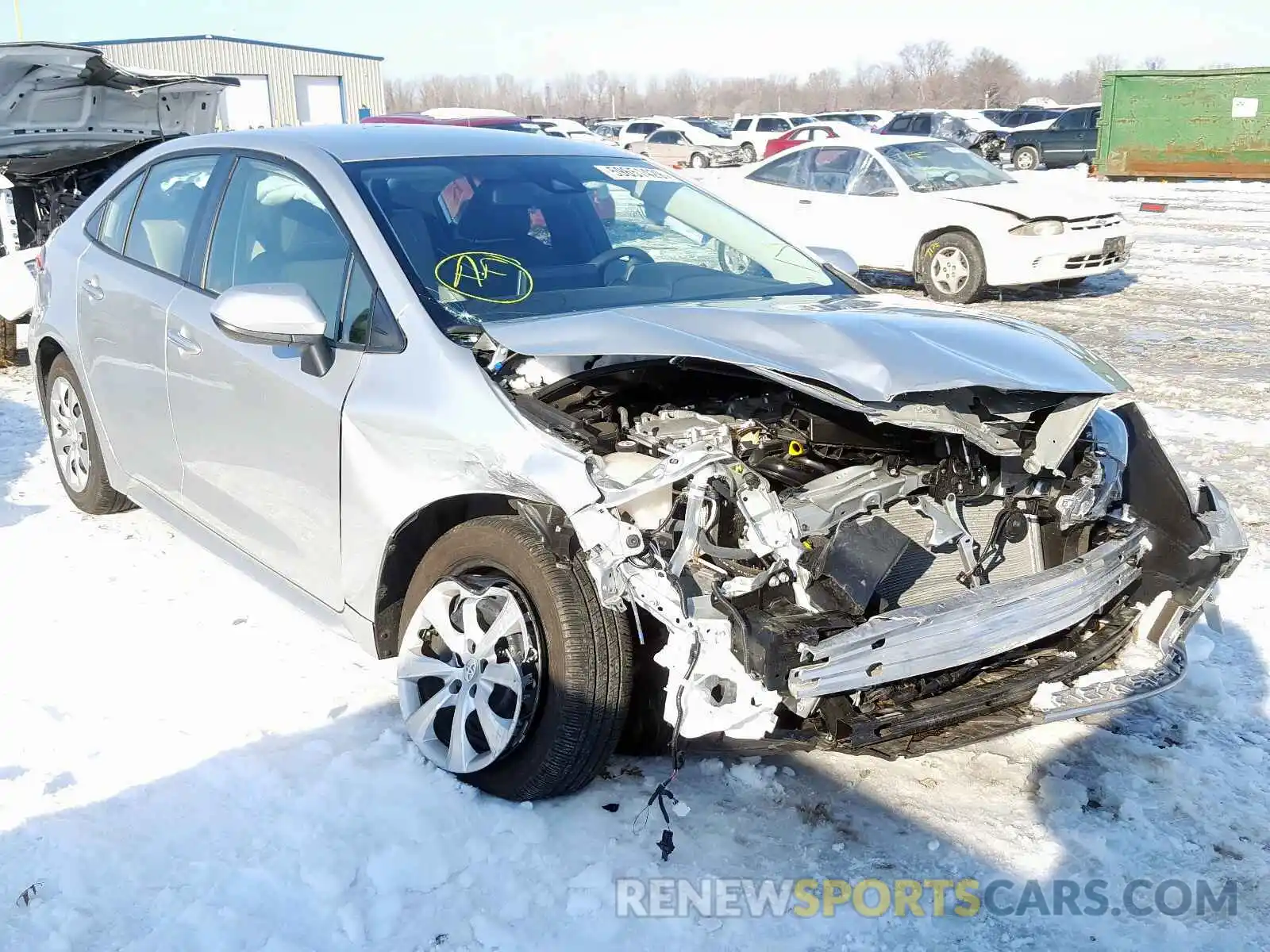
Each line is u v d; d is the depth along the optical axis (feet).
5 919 8.56
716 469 8.82
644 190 13.64
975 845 9.62
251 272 12.09
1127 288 38.42
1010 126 122.52
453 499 10.07
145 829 9.56
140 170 14.88
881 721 8.73
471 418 9.48
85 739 10.80
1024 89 378.12
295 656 12.48
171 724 11.09
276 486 11.39
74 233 15.70
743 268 12.73
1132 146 81.20
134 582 14.30
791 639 8.20
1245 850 9.64
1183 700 12.02
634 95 424.87
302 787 10.09
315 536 11.00
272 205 12.20
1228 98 77.41
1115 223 36.35
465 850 9.29
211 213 12.98
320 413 10.57
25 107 30.01
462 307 10.55
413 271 10.67
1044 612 9.37
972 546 10.02
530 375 9.91
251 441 11.59
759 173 42.78
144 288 13.46
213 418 12.12
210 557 15.15
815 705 8.51
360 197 11.32
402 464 9.90
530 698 9.39
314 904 8.73
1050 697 9.69
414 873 9.01
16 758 10.50
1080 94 402.72
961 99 342.03
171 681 11.89
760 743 8.86
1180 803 10.26
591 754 9.37
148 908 8.70
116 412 14.39
